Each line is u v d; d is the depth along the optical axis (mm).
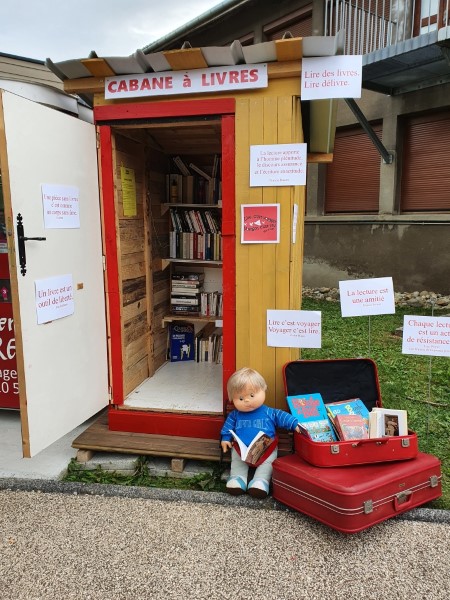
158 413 3062
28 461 2965
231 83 2668
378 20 7816
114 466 2904
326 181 9570
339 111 8977
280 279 2801
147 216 3670
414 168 8109
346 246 8977
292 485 2402
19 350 2387
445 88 7293
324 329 6371
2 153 2244
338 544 2211
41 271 2512
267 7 9406
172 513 2473
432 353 2910
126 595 1917
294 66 2580
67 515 2459
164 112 2801
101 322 3105
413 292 8000
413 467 2395
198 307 4188
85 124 2857
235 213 2801
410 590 1936
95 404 3070
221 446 2693
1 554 2162
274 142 2691
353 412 2723
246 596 1908
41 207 2498
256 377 2674
